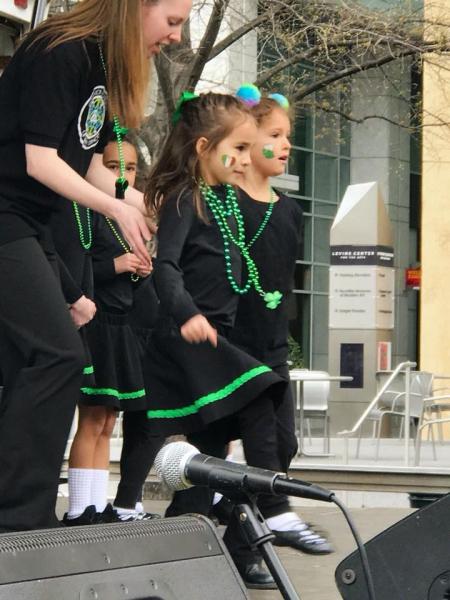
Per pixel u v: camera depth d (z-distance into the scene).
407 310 38.03
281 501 6.34
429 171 27.25
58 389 4.73
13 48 6.96
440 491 12.23
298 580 7.16
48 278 4.84
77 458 7.61
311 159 35.19
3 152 4.93
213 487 3.32
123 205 4.98
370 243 22.34
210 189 6.25
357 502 14.20
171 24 4.98
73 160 5.05
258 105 6.61
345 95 24.55
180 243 6.02
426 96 25.66
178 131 6.29
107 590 2.78
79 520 7.48
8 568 2.63
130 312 7.96
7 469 4.66
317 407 16.06
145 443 8.02
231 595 3.12
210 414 5.93
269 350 6.41
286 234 6.42
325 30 15.58
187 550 3.10
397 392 15.52
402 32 16.58
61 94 4.83
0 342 4.89
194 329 5.64
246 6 16.78
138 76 4.97
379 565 3.78
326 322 36.00
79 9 4.95
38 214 4.98
